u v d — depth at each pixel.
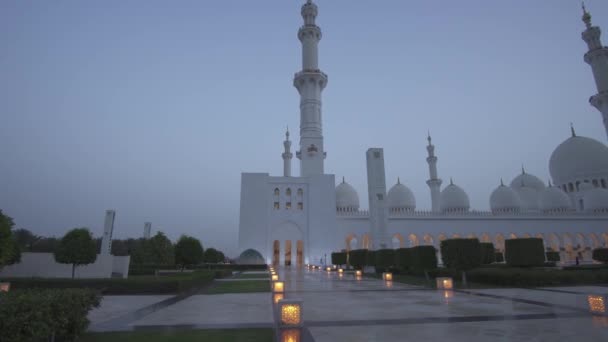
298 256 74.25
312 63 79.81
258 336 9.95
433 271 32.62
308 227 72.56
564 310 13.77
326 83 82.50
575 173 85.62
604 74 70.00
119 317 13.27
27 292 8.06
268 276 41.53
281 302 8.88
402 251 36.53
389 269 40.53
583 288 22.50
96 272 32.16
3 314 6.48
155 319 12.80
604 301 12.62
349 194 82.81
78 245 27.19
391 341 9.09
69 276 31.52
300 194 74.94
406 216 75.75
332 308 14.84
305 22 81.44
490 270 27.28
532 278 23.75
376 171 59.56
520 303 15.83
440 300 17.28
